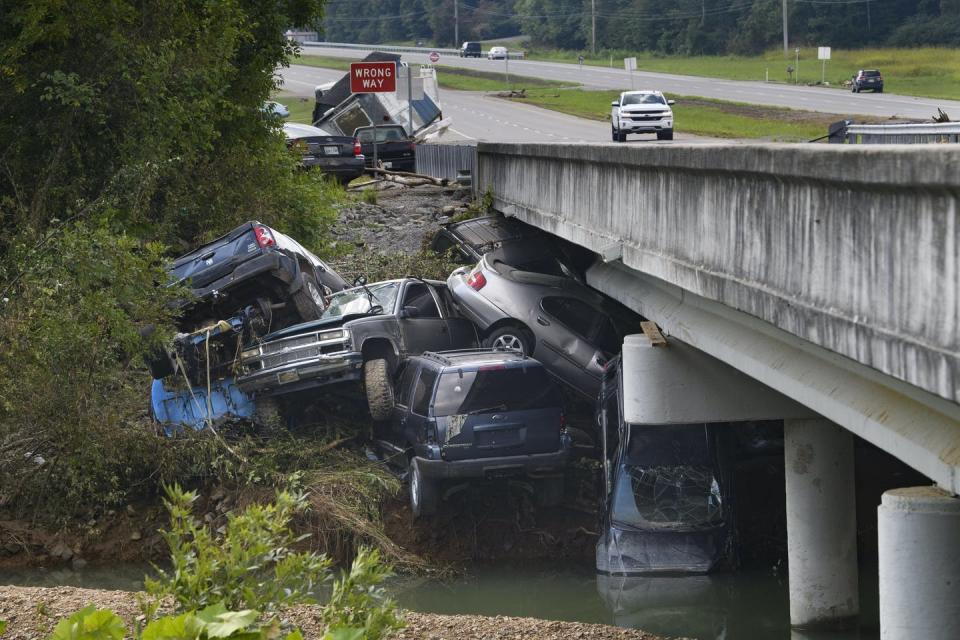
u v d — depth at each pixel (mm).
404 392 23641
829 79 160875
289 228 36938
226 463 21828
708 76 180875
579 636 14500
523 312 27016
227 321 24234
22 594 14688
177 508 7059
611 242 19938
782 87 149125
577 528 22797
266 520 7219
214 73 32531
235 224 34750
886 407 11250
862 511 23656
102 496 21859
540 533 22578
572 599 19391
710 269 14727
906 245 9453
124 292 22656
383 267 36281
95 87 29656
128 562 20797
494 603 19219
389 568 7250
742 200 13500
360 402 25859
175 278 24766
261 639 4855
